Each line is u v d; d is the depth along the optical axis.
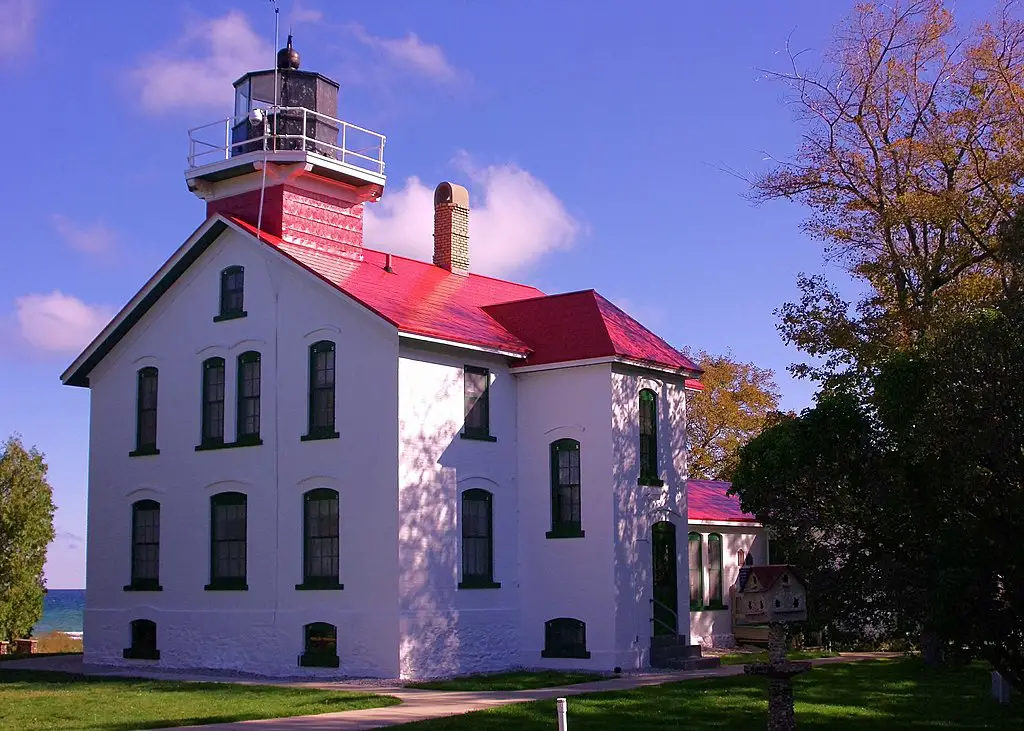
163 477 28.59
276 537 26.19
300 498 25.94
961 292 24.53
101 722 17.39
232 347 27.70
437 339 25.06
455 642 25.19
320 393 26.08
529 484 27.34
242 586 26.61
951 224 25.33
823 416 16.11
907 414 15.38
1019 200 24.28
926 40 26.45
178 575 27.88
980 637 15.07
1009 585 14.97
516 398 27.84
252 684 23.08
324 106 30.45
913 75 26.70
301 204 29.00
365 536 24.77
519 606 27.08
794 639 31.11
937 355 15.37
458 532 25.73
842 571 15.87
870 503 15.83
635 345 27.59
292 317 26.69
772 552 35.06
